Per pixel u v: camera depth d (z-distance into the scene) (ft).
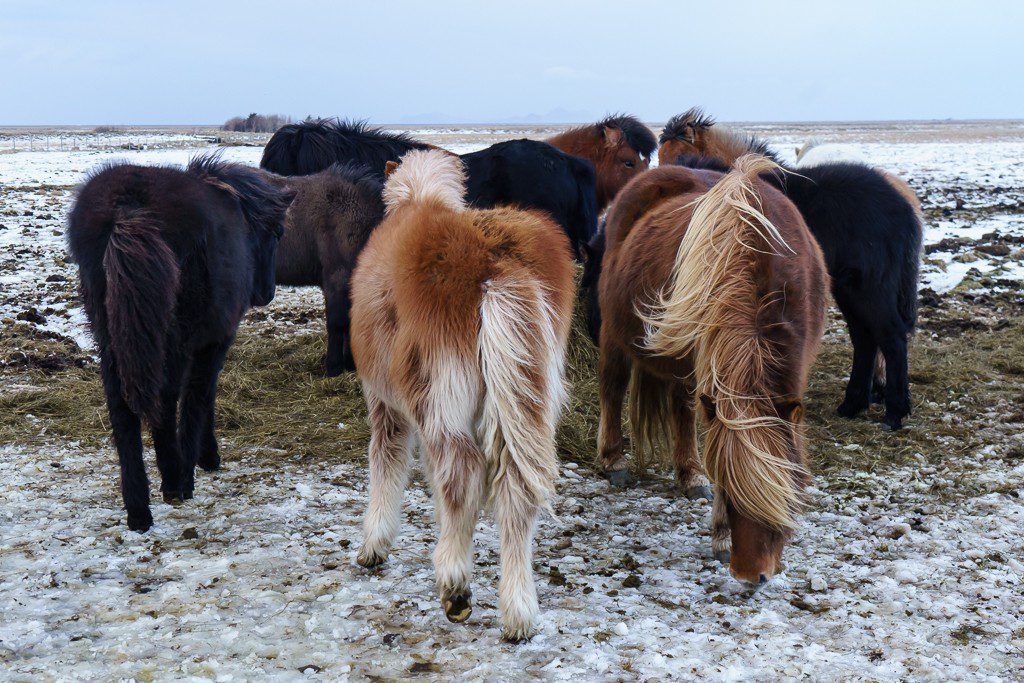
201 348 13.55
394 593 10.71
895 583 11.04
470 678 8.78
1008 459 15.61
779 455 9.10
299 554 11.79
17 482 14.30
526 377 8.82
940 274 31.89
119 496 13.83
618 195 15.05
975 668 9.05
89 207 12.14
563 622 9.95
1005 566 11.55
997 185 68.18
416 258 9.30
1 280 31.14
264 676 8.77
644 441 14.56
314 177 21.63
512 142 24.23
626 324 13.12
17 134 247.29
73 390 19.31
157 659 9.07
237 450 16.38
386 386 10.46
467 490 9.14
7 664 8.93
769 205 11.00
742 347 9.57
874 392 19.17
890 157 110.32
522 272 9.06
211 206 13.25
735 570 9.31
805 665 9.05
